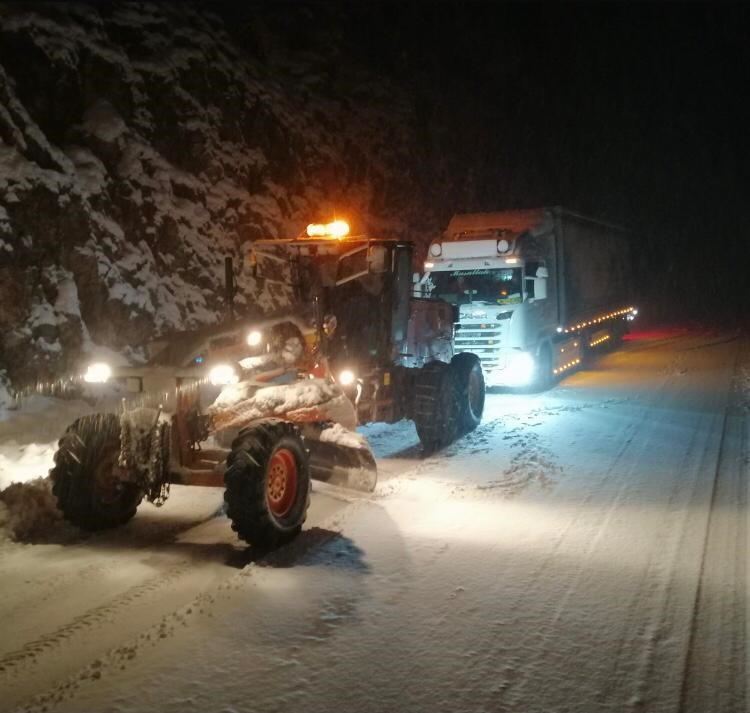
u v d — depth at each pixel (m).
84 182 13.39
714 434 9.75
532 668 4.05
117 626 4.70
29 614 4.88
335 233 8.46
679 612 4.66
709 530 6.14
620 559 5.57
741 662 4.05
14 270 11.31
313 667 4.11
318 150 20.28
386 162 23.08
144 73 16.09
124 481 6.32
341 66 24.05
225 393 6.51
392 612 4.76
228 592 5.09
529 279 14.11
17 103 12.67
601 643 4.30
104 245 13.08
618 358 19.20
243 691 3.88
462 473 8.25
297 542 6.10
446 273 14.55
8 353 10.93
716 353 19.06
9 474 8.04
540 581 5.19
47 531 6.57
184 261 14.62
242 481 5.59
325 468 7.05
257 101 18.69
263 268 16.00
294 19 23.81
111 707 3.75
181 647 4.35
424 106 26.33
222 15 20.98
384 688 3.88
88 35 15.21
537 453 9.05
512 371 13.76
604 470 8.17
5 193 11.60
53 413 10.57
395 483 7.89
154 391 6.23
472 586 5.13
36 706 3.76
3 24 13.68
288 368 7.41
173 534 6.52
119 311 12.81
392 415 9.34
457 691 3.84
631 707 3.66
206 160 16.41
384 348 9.16
